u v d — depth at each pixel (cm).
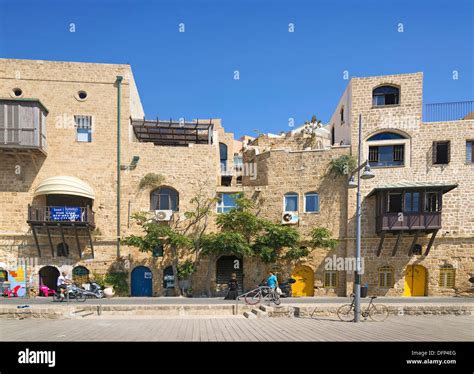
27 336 1188
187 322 1489
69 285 2314
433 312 1669
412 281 2623
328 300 2333
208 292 2683
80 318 1614
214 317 1659
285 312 1655
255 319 1577
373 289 2633
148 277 2759
